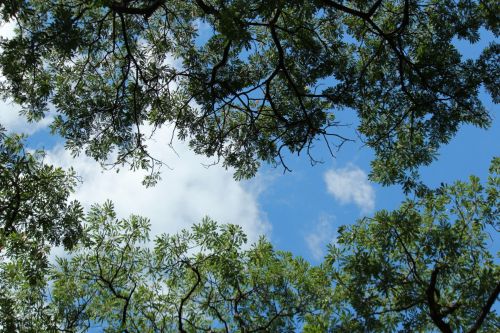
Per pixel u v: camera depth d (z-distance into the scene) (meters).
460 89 14.06
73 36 11.34
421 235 11.91
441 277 11.66
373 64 15.30
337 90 14.43
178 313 12.98
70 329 12.44
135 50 14.99
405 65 14.72
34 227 12.46
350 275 11.88
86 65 15.21
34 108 13.58
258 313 12.80
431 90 14.26
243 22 10.12
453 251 11.26
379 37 15.55
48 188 12.88
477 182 12.52
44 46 11.50
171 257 13.60
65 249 12.72
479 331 10.89
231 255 13.30
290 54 14.73
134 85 14.45
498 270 11.42
